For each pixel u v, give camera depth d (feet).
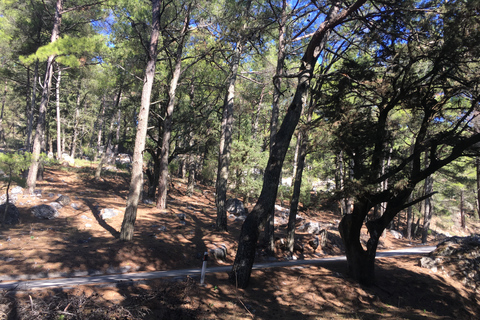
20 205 57.67
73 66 64.59
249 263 38.63
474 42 33.63
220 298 33.65
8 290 25.49
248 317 30.68
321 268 50.70
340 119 47.24
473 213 196.65
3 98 151.02
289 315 33.14
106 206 67.41
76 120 142.92
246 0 55.11
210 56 69.26
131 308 25.62
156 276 35.53
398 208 46.14
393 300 44.24
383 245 92.84
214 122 92.43
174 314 27.58
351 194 42.34
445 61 38.88
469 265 55.36
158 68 79.05
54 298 25.09
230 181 99.55
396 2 37.27
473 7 32.19
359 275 46.50
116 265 38.52
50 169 102.42
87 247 41.06
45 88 68.03
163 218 65.05
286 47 64.03
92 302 25.86
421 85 42.19
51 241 42.57
